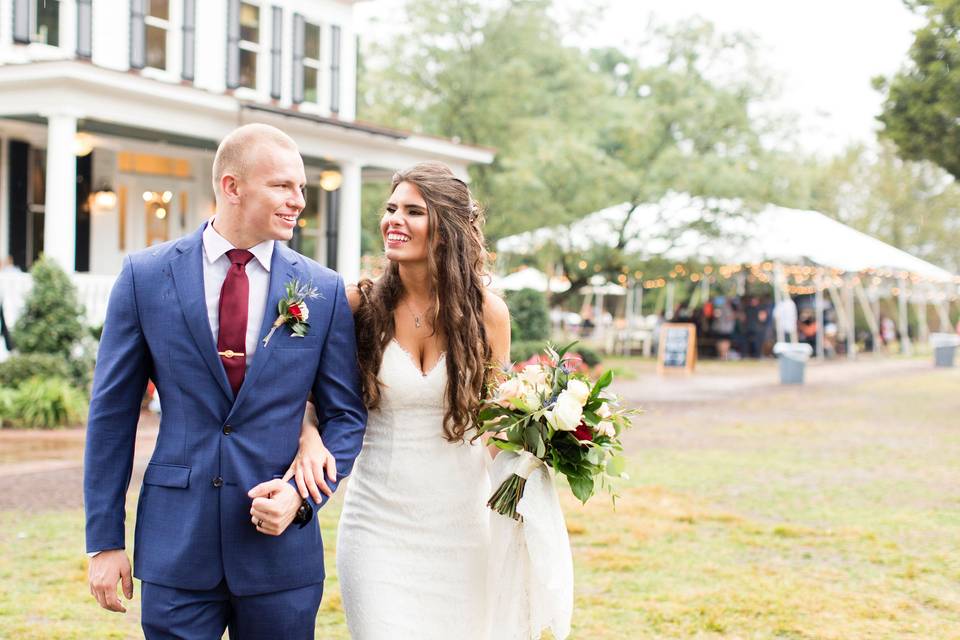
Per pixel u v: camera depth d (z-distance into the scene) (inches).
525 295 786.8
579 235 960.9
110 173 648.4
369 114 968.3
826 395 687.1
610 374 126.1
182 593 107.7
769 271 1093.1
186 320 108.6
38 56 581.9
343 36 786.2
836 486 334.0
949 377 877.8
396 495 127.0
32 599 198.7
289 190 110.0
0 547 235.9
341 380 117.8
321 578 114.0
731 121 983.6
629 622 191.3
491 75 902.4
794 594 209.0
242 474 108.3
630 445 431.8
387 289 128.4
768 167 983.6
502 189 869.8
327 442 115.3
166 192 700.7
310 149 653.3
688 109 962.7
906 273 1130.7
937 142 595.2
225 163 109.7
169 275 110.1
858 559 238.2
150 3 642.2
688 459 390.6
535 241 928.3
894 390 734.5
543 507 126.2
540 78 946.1
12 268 569.6
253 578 108.5
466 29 923.4
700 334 1184.2
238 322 110.1
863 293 1307.8
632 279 1081.4
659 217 987.3
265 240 111.8
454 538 128.0
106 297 550.6
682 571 226.7
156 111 549.6
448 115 924.0
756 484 336.2
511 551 129.6
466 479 129.4
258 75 714.8
